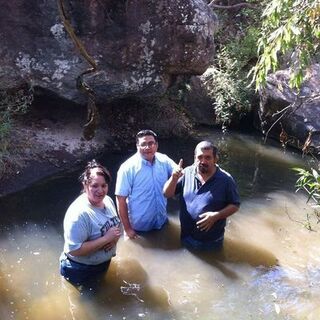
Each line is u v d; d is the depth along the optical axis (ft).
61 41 17.92
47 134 19.16
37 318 10.87
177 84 23.43
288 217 15.92
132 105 21.88
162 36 19.06
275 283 12.48
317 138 21.34
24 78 18.12
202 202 13.48
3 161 16.94
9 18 17.31
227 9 30.14
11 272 12.50
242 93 24.17
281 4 10.85
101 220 11.80
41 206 15.96
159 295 11.91
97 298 11.67
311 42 11.25
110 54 18.61
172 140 22.39
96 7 17.90
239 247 14.07
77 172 18.28
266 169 19.88
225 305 11.61
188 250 13.83
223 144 22.53
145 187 13.97
